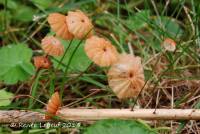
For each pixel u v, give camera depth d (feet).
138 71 1.24
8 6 1.80
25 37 1.71
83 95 1.52
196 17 1.58
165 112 1.32
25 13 1.81
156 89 1.49
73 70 1.48
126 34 1.68
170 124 1.40
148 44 1.61
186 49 1.54
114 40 1.63
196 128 1.39
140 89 1.24
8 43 1.69
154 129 1.34
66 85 1.51
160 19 1.65
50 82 1.42
